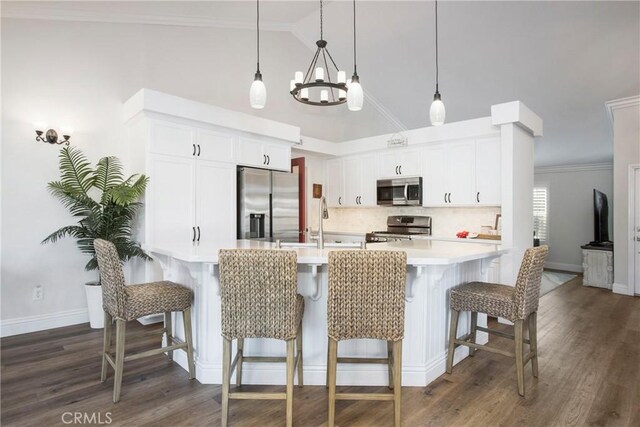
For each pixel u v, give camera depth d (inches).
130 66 151.6
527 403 84.1
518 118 140.5
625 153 192.5
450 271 105.8
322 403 83.7
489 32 151.7
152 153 136.9
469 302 95.5
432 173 186.7
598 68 158.9
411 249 103.5
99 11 138.6
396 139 197.5
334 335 72.8
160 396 86.4
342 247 103.3
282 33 191.6
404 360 93.0
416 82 197.9
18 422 75.0
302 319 91.0
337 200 233.9
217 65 176.4
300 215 206.5
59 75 135.6
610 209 282.4
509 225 144.4
